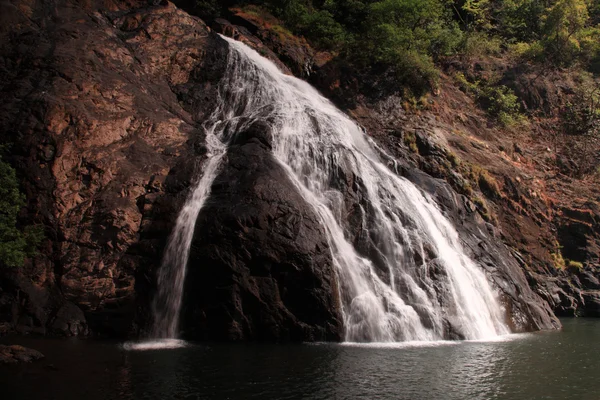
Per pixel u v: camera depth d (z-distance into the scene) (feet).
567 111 101.30
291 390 30.50
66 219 48.34
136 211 50.39
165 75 69.00
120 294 47.09
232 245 45.24
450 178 71.82
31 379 31.73
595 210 80.74
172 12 74.64
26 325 45.27
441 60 98.84
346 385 31.63
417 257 51.98
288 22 90.07
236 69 71.20
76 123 52.80
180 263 46.68
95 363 35.81
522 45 107.76
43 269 46.75
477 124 88.43
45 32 62.90
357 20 95.09
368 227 53.01
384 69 85.40
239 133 58.23
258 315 44.11
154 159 54.85
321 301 44.42
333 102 79.87
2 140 50.44
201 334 44.52
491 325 52.31
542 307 60.64
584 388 32.14
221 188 50.19
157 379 32.24
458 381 33.24
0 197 46.55
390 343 44.70
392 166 65.16
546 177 86.69
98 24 68.74
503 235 72.23
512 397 30.30
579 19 110.93
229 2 92.68
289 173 52.80
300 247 45.14
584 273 75.77
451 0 110.11
